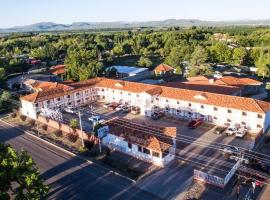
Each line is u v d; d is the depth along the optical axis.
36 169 36.97
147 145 50.91
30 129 69.75
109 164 51.72
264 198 41.06
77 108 82.75
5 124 74.38
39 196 35.22
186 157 53.00
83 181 47.16
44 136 65.12
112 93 86.12
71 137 62.19
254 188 42.09
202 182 45.25
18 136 66.31
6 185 35.06
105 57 172.50
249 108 62.50
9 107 86.75
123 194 43.28
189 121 70.12
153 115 73.00
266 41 176.62
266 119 62.53
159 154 49.62
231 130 61.91
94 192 44.16
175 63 134.50
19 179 35.53
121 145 55.53
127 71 125.19
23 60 155.62
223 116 66.31
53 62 164.62
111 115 76.25
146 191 43.69
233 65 138.25
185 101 71.19
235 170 47.19
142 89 79.38
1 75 112.06
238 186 42.75
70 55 128.12
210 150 55.31
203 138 60.66
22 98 78.12
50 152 57.62
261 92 91.38
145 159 52.19
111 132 57.03
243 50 140.12
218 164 50.25
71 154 56.25
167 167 50.03
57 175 49.19
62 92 81.81
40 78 118.19
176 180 46.12
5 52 184.38
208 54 142.12
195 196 41.91
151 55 184.50
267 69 112.69
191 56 135.12
